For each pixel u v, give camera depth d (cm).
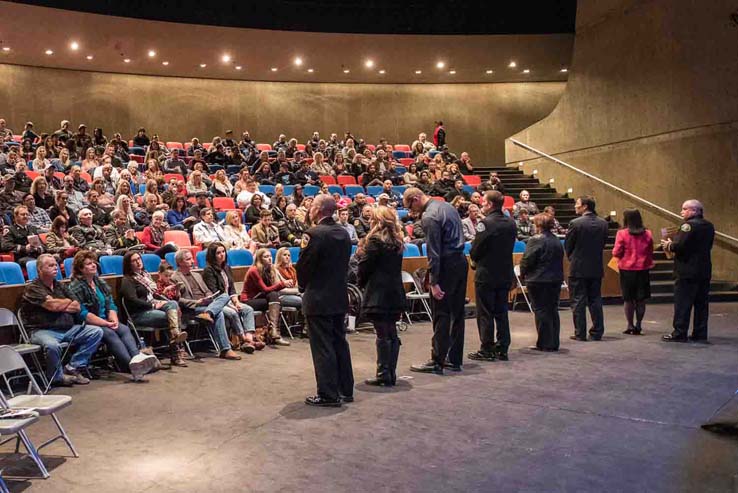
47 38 1473
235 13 1414
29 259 755
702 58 1166
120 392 520
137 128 1878
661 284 1116
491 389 508
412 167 1500
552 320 666
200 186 1173
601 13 1434
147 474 343
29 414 340
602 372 563
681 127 1215
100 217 938
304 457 363
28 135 1404
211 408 466
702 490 312
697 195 1183
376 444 382
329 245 466
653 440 384
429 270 554
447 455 362
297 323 816
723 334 758
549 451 367
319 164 1458
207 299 666
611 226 1380
